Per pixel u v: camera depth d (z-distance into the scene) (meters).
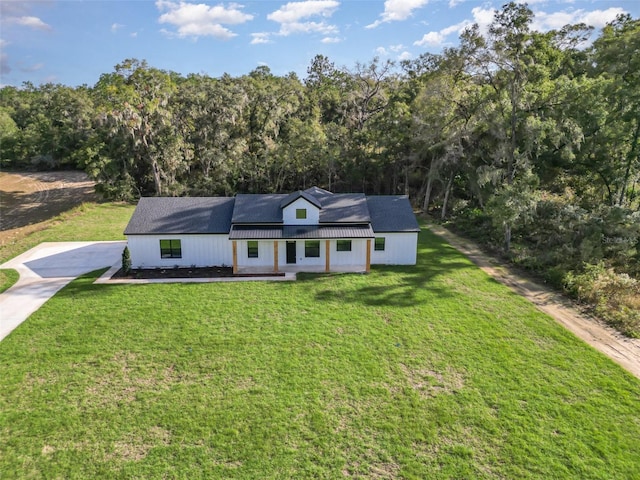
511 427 11.65
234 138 47.06
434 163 37.50
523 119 28.06
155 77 43.72
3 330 16.61
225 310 18.66
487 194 34.19
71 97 65.88
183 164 44.94
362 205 26.03
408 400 12.73
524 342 16.19
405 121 41.16
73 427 11.42
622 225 24.73
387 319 17.98
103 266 24.58
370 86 52.34
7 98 86.00
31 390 12.93
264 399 12.70
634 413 12.26
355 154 45.12
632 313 18.02
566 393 13.12
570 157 26.77
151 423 11.62
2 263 25.06
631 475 10.09
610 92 27.12
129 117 40.88
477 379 13.80
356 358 14.96
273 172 46.50
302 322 17.59
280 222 24.30
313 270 24.03
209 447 10.82
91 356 14.84
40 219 42.59
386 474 10.08
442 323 17.67
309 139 43.22
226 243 24.41
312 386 13.34
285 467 10.23
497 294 20.84
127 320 17.58
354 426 11.63
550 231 28.95
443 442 11.10
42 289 20.89
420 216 39.62
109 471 10.02
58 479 9.78
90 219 37.00
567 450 10.86
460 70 31.44
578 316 18.55
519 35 25.91
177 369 14.18
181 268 24.41
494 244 29.47
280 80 58.53
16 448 10.69
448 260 26.34
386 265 25.22
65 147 66.12
